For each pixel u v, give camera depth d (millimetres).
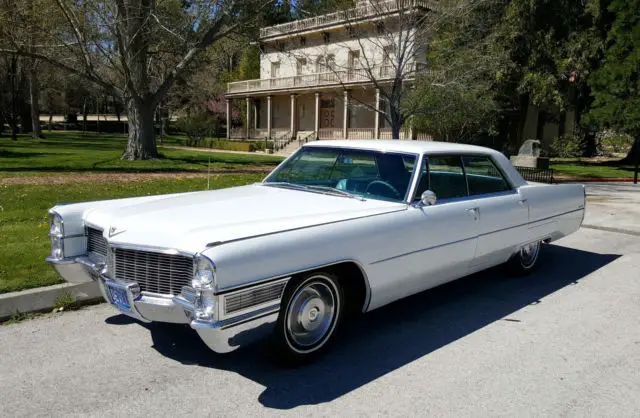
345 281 4391
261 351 4180
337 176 5148
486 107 20922
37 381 3602
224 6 18266
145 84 20250
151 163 19312
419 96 16797
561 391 3654
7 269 5453
